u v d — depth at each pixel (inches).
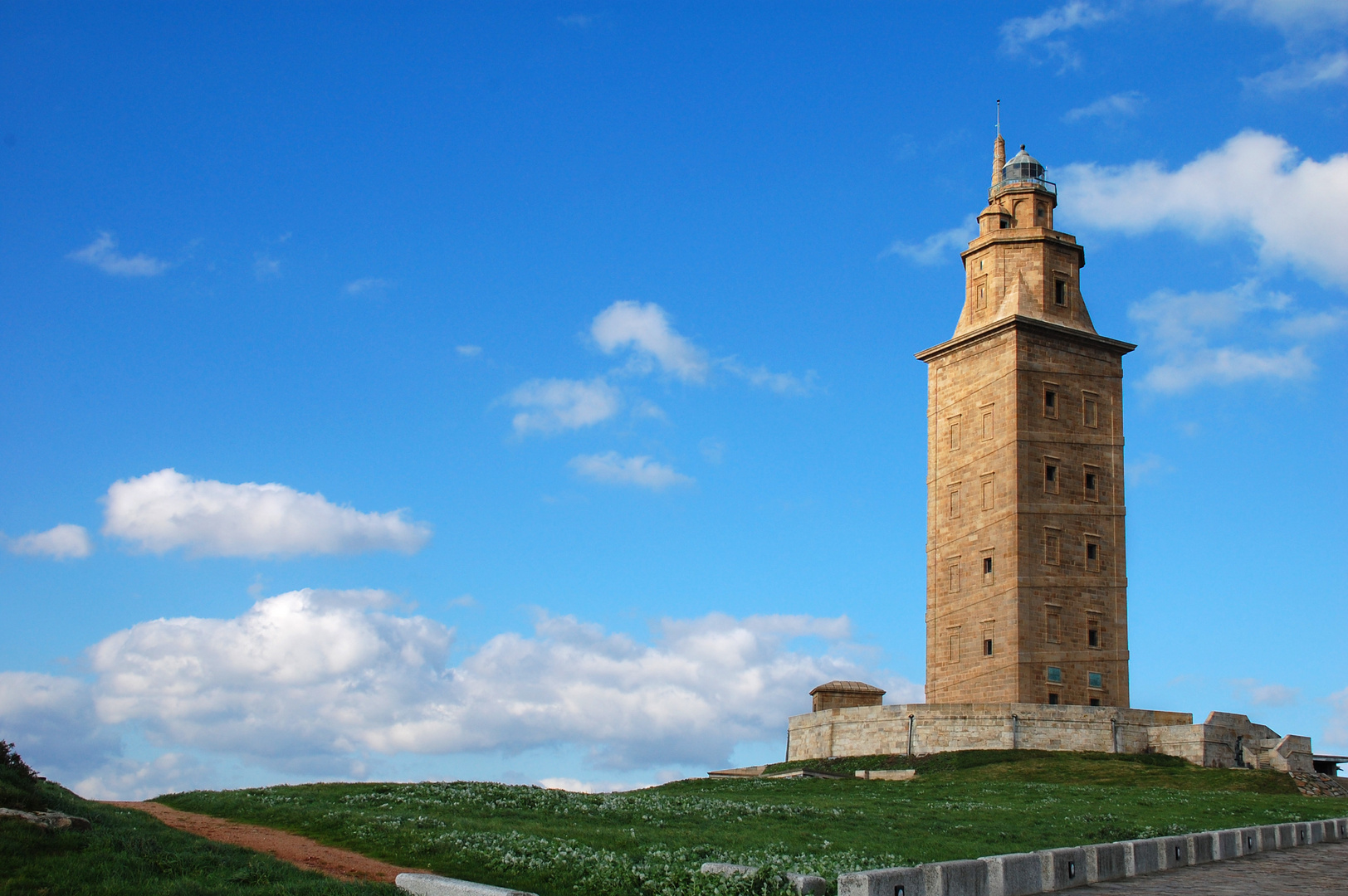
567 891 1210.0
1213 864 1427.2
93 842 1170.6
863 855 1460.4
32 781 1326.3
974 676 3565.5
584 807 1868.8
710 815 1855.3
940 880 1091.3
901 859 1429.6
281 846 1429.6
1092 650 3521.2
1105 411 3718.0
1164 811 2068.2
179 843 1251.2
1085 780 2807.6
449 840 1439.5
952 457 3789.4
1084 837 1718.8
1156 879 1304.1
